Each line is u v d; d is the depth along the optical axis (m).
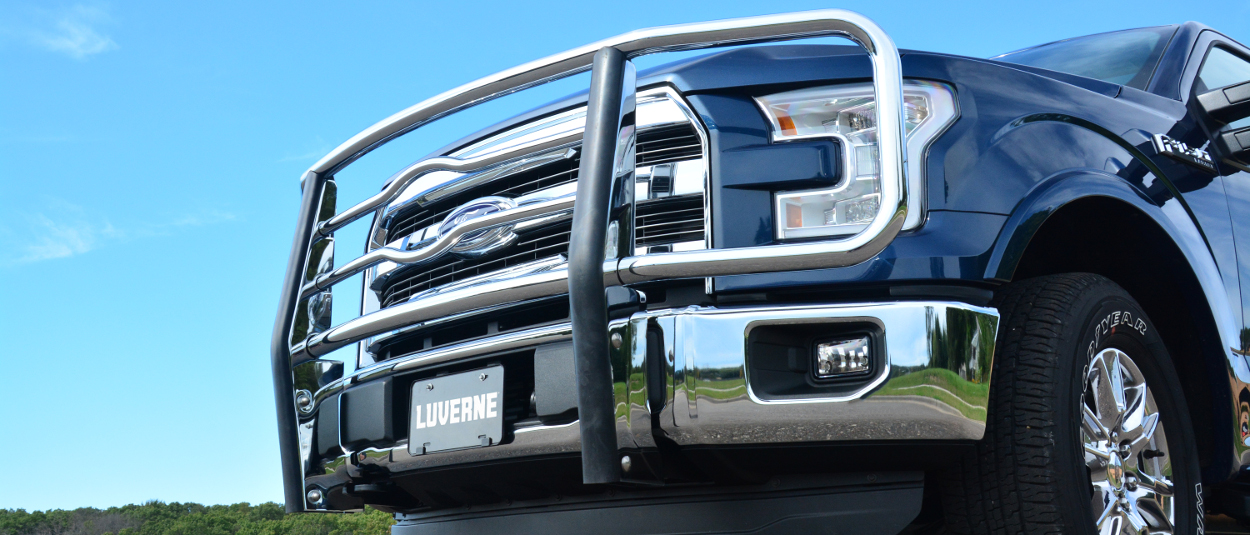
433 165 2.24
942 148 1.87
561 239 2.15
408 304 2.09
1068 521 1.84
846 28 1.73
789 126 1.89
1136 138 2.35
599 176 1.72
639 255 1.75
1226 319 2.44
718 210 1.85
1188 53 2.91
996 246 1.83
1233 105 2.62
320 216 2.48
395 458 2.24
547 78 1.98
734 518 1.96
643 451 1.75
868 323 1.72
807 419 1.70
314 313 2.49
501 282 1.91
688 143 1.97
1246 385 2.49
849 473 1.88
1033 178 1.96
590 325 1.66
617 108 1.79
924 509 2.07
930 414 1.68
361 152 2.40
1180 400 2.30
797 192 1.83
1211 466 2.50
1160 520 2.20
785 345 1.76
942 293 1.77
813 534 1.88
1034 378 1.89
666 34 1.80
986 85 2.04
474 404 2.09
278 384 2.40
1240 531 3.09
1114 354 2.15
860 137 1.83
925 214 1.81
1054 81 2.24
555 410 1.91
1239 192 2.74
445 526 2.52
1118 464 2.13
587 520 2.18
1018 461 1.87
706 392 1.70
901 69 1.84
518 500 2.33
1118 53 3.03
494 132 2.38
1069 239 2.39
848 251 1.61
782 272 1.76
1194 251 2.38
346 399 2.37
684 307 1.75
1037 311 1.97
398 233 2.62
